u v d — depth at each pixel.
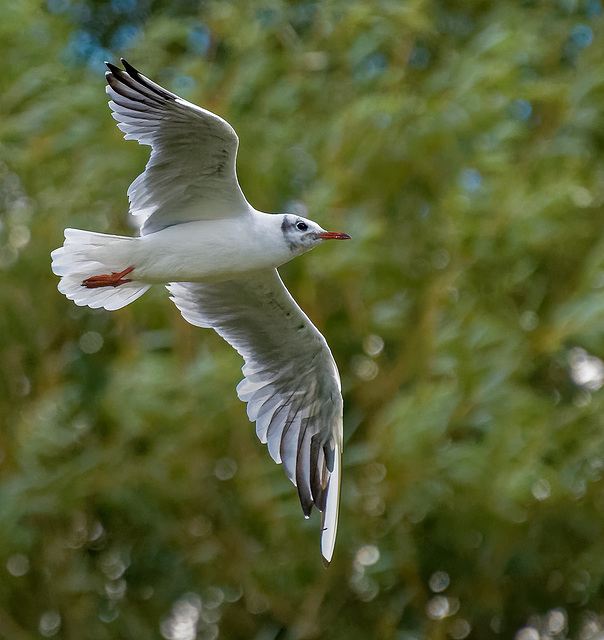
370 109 12.43
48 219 12.38
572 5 13.99
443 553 12.36
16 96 12.62
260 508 12.09
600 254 12.03
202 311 9.31
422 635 12.50
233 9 12.81
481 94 12.59
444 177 12.98
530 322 12.74
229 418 11.75
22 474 12.26
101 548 13.15
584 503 11.95
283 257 8.24
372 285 12.65
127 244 8.08
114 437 12.30
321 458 9.55
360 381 13.00
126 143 12.27
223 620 13.38
